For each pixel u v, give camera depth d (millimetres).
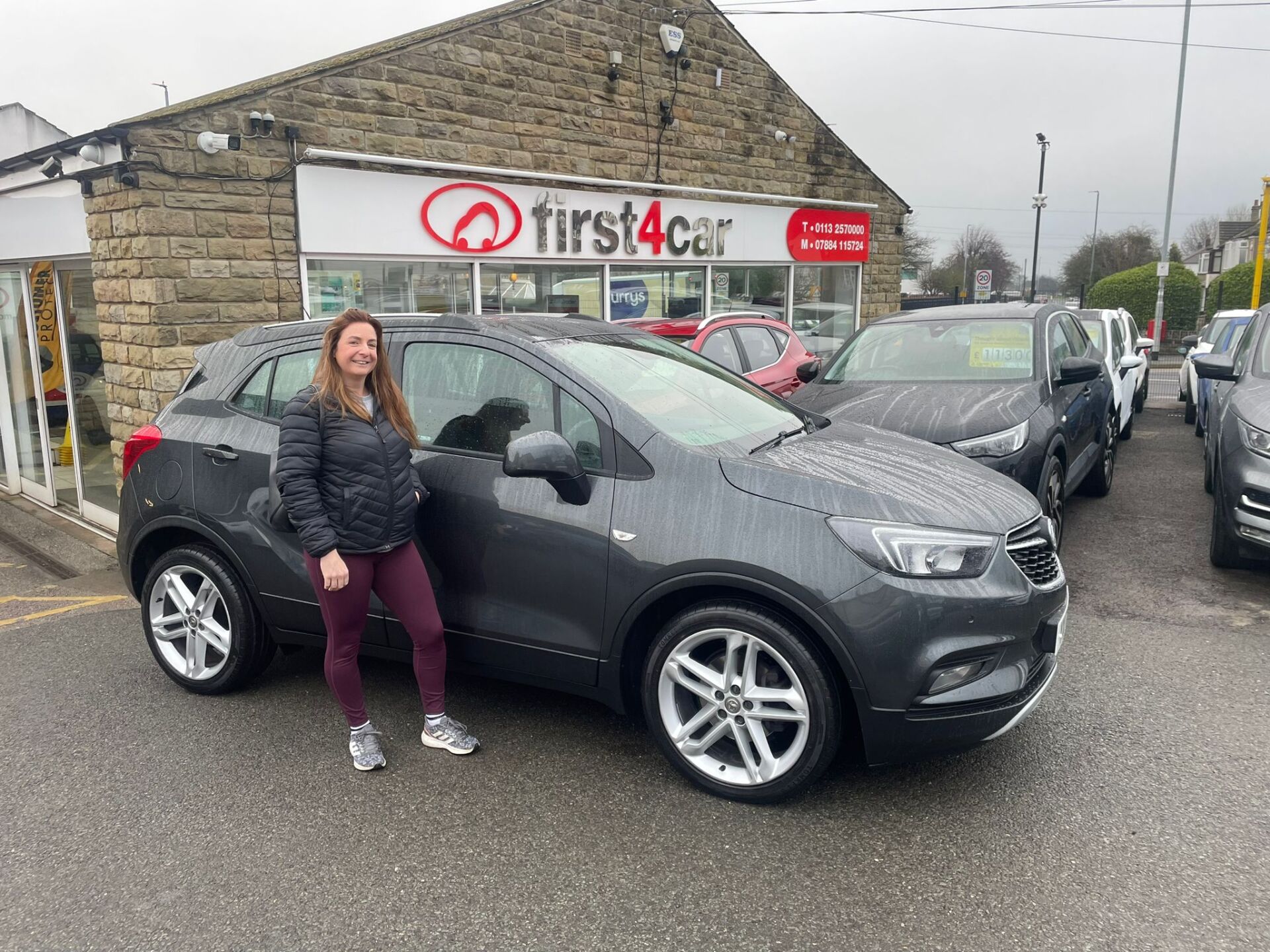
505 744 3748
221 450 4035
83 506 8141
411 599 3443
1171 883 2758
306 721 4008
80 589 6195
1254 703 3967
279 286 7406
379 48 8125
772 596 3029
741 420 3795
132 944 2576
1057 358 6461
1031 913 2637
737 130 11828
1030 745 3635
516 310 9508
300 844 3061
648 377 3783
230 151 6980
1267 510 5223
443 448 3699
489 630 3580
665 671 3297
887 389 6012
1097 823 3088
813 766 3098
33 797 3389
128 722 4023
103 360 7379
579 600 3371
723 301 12023
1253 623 4934
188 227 6773
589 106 9969
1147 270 34625
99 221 7000
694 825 3137
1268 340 6359
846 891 2758
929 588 2947
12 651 4953
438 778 3482
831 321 14023
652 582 3209
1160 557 6227
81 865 2961
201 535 4117
